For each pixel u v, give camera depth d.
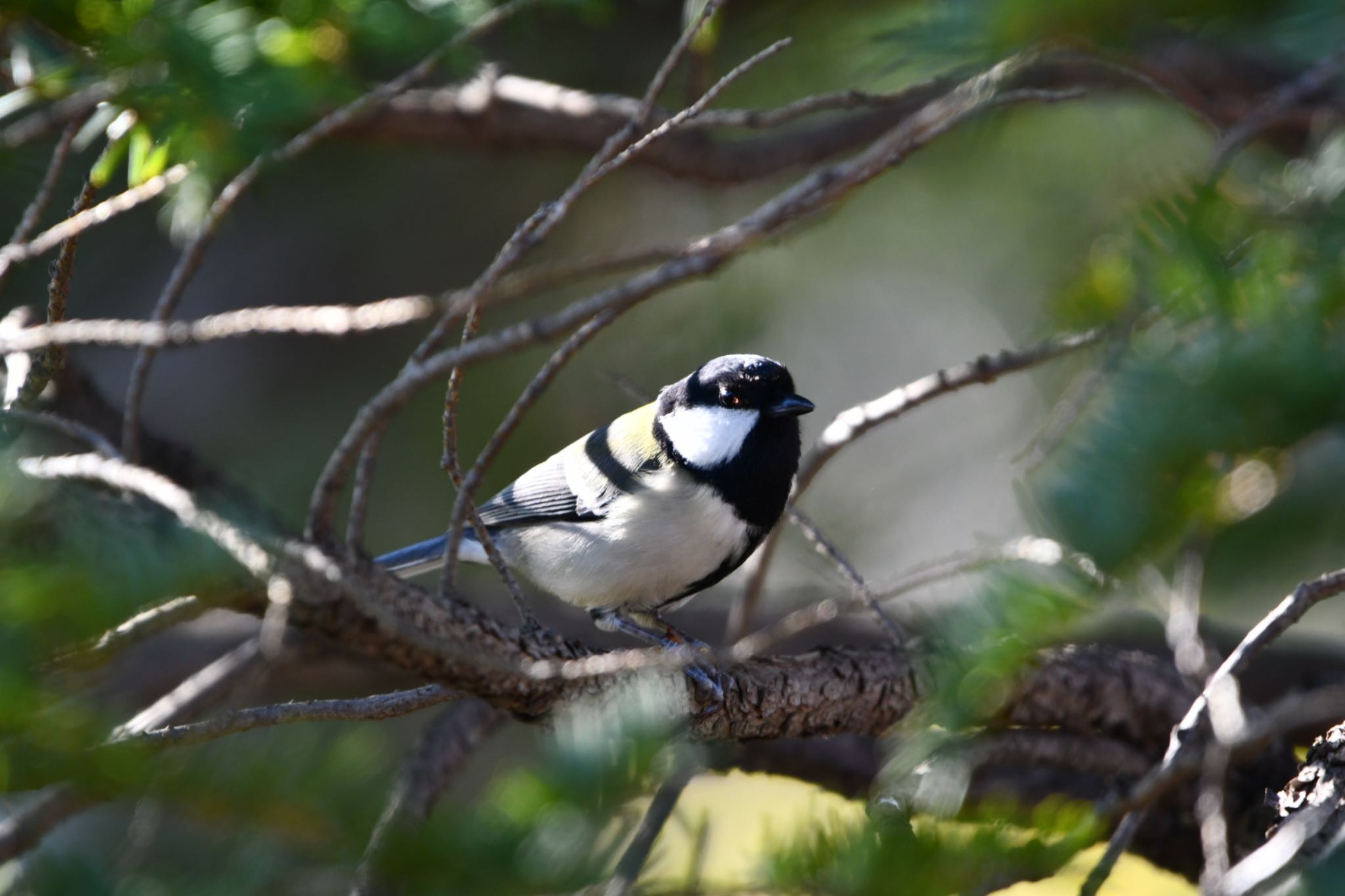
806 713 7.12
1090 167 13.09
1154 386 3.79
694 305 14.70
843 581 7.81
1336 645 10.53
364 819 3.36
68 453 7.20
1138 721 7.94
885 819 3.53
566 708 4.07
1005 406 16.12
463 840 3.20
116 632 3.80
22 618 3.04
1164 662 8.34
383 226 15.11
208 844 3.39
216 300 15.13
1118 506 3.69
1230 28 3.82
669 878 3.29
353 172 14.42
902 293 15.38
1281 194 4.89
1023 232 14.21
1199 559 5.49
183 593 3.30
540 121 11.37
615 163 4.97
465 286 15.13
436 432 13.55
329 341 15.08
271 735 3.79
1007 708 7.50
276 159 5.64
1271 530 5.84
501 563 5.94
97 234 14.61
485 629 5.55
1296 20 3.71
